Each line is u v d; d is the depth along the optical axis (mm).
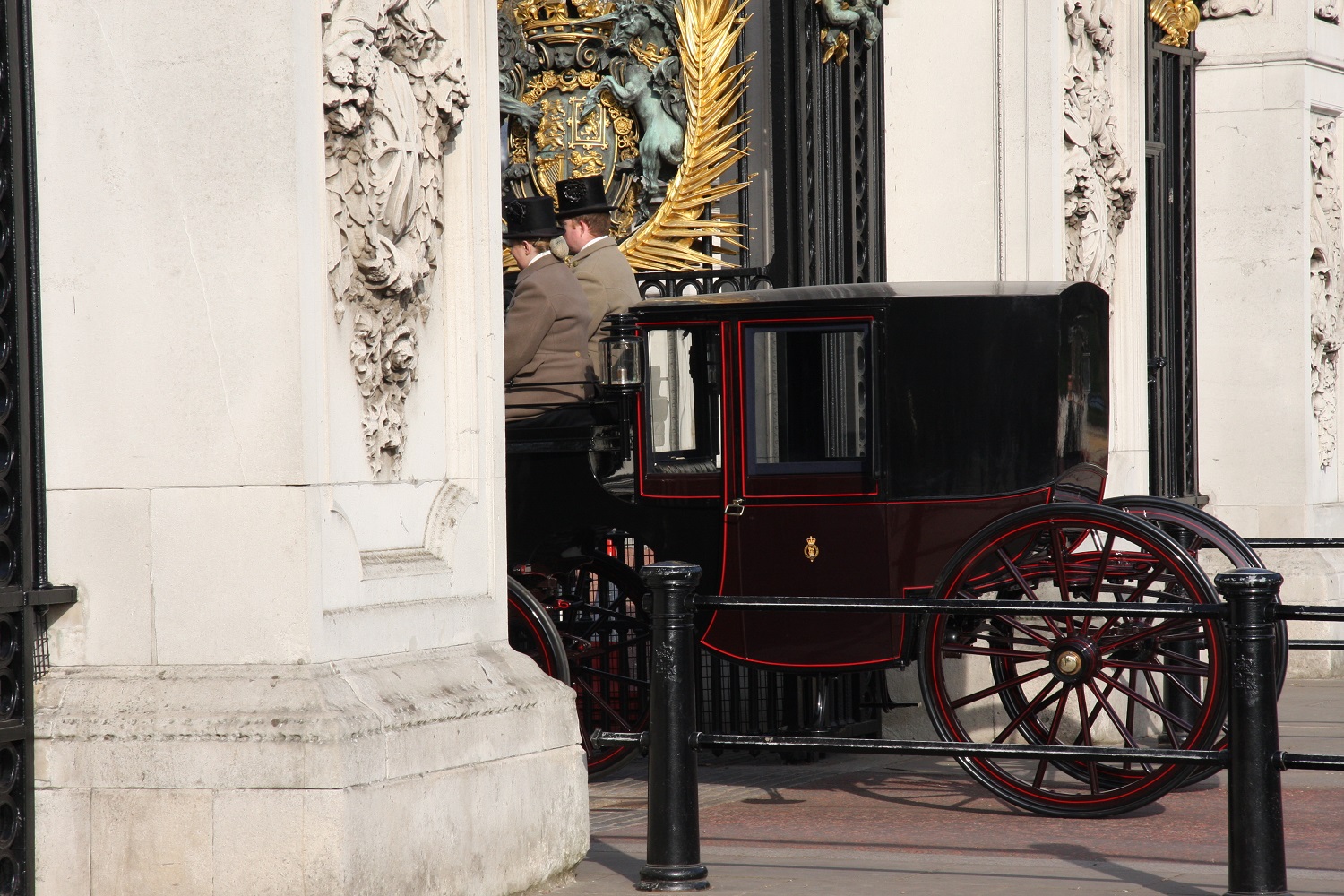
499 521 15102
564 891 14641
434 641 14125
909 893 14516
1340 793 20203
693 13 24531
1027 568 18797
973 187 25219
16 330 12867
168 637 12867
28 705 12734
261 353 12680
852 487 18406
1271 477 33406
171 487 12836
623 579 20797
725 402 18672
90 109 12969
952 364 18328
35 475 12992
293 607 12641
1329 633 32781
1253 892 13422
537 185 25078
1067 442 18641
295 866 12227
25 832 12633
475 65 14789
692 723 14570
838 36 23625
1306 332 33406
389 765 12773
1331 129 34938
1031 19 25000
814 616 18531
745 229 24406
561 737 14930
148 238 12867
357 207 13430
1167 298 31984
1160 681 23594
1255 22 33219
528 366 20125
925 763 22047
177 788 12461
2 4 12836
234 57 12695
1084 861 15938
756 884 14867
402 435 14039
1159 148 31141
